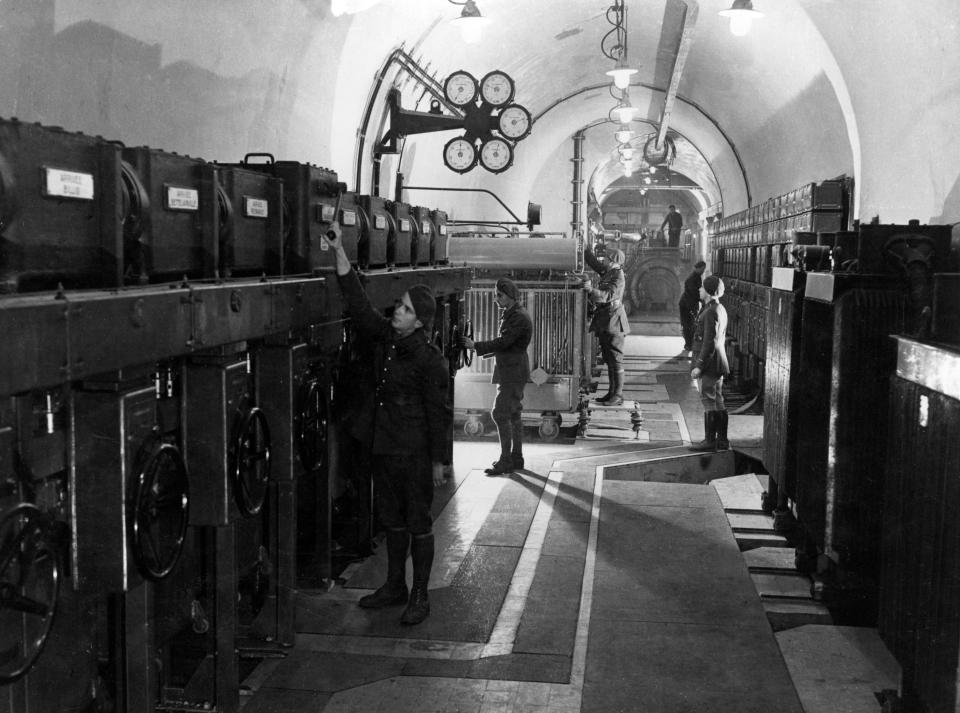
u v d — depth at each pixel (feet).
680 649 16.97
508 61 48.14
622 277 45.42
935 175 25.88
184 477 11.67
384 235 21.49
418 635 17.49
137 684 11.32
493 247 36.88
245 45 22.67
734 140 63.87
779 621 19.39
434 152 44.83
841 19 29.60
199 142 21.75
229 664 13.83
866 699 15.49
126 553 10.30
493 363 36.94
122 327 9.65
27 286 9.42
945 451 11.91
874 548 19.31
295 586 16.79
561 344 36.47
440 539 23.59
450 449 30.01
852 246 20.89
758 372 49.49
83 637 10.73
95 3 16.17
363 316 17.48
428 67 38.75
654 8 44.34
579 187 78.18
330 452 19.71
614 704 14.76
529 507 26.63
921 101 26.45
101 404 10.12
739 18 30.89
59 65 15.79
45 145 9.50
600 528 24.75
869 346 18.80
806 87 38.83
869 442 19.01
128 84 18.15
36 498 9.67
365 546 21.95
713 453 34.12
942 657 11.78
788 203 44.34
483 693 15.12
